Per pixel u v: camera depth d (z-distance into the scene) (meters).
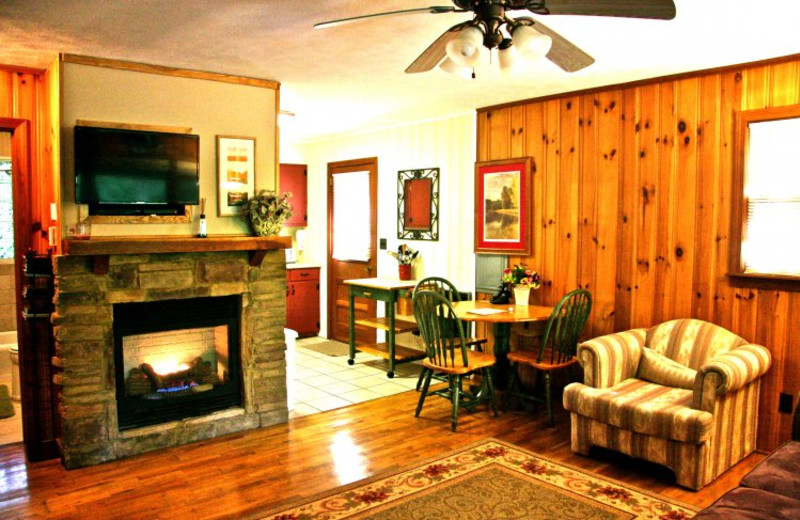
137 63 3.60
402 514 2.87
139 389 3.75
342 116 5.54
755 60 3.58
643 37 3.11
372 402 4.67
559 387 4.76
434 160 5.72
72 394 3.39
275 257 4.09
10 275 6.38
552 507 2.94
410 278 5.96
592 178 4.43
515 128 4.91
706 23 2.87
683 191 3.96
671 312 4.05
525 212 4.86
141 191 3.56
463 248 5.50
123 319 3.59
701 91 3.84
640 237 4.19
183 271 3.72
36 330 3.56
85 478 3.29
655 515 2.85
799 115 3.42
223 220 3.99
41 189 3.86
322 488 3.15
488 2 2.10
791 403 3.54
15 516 2.85
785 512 2.06
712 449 3.16
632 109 4.18
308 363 5.98
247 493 3.09
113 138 3.45
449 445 3.77
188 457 3.57
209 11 2.68
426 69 2.77
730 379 3.07
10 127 3.74
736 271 3.71
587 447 3.55
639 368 3.86
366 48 3.29
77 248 3.23
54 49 3.29
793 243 3.51
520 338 4.97
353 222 6.81
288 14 2.73
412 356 5.56
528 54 2.16
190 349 4.00
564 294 4.66
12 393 4.81
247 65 3.67
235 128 4.00
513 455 3.60
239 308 4.02
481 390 4.46
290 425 4.14
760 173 3.62
